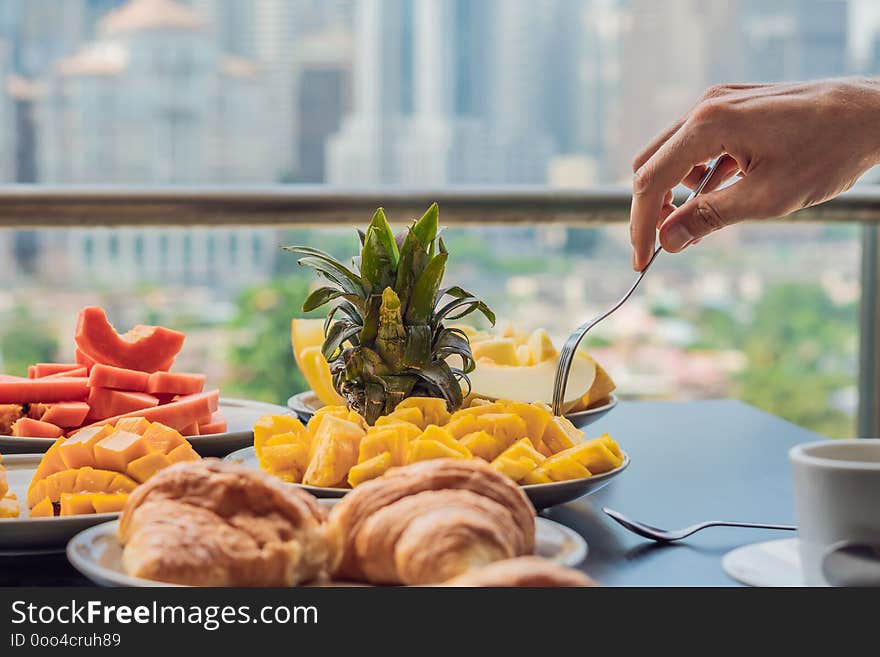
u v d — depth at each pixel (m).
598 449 0.78
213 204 1.56
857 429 1.85
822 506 0.57
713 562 0.68
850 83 0.96
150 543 0.53
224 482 0.56
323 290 0.91
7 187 1.52
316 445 0.76
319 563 0.56
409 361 0.88
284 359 7.30
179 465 0.57
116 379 1.00
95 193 1.53
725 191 0.93
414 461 0.70
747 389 9.64
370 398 0.89
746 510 0.82
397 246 0.94
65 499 0.70
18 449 0.94
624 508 0.83
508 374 1.08
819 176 0.93
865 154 0.93
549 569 0.46
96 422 1.00
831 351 9.57
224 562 0.53
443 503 0.54
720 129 0.92
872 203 1.76
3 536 0.65
